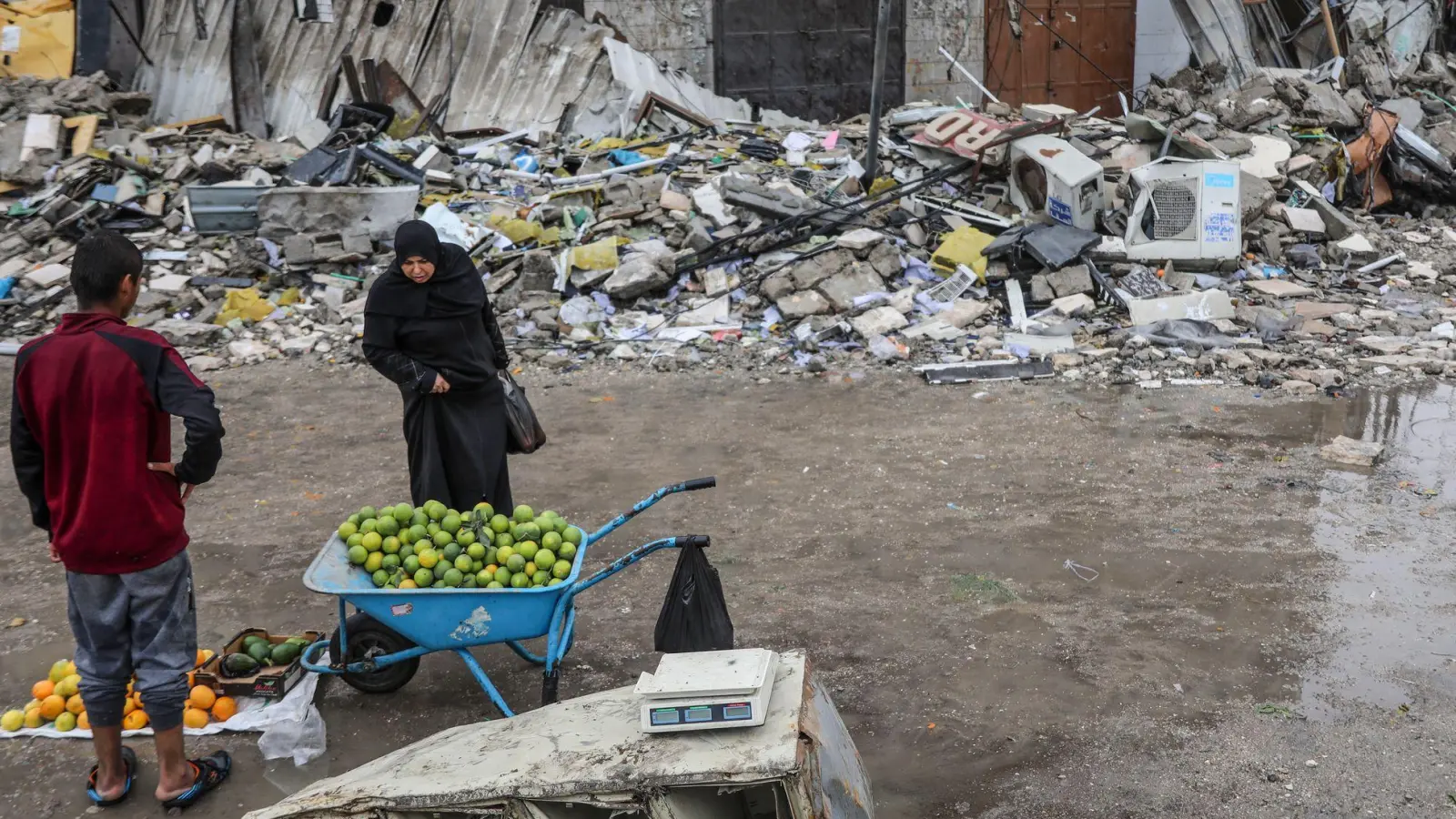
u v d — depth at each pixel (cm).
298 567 589
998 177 1277
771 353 976
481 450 483
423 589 408
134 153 1327
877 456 739
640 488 694
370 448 784
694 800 284
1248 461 705
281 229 1176
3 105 1369
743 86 1750
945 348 981
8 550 625
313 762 418
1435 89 1691
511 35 1555
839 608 525
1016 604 523
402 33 1575
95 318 360
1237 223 1106
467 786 290
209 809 389
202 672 450
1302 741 405
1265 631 489
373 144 1355
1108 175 1251
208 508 679
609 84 1512
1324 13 1702
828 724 312
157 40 1616
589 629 516
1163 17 1950
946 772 397
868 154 1252
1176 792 379
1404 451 712
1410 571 541
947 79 1856
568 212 1191
